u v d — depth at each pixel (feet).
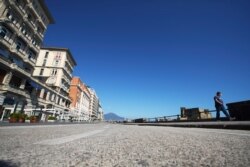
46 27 128.16
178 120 59.72
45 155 4.50
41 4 115.24
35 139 7.69
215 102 34.91
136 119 130.62
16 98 95.30
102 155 4.89
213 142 7.95
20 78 101.45
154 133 14.02
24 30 102.58
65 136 9.77
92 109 396.78
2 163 3.51
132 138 9.77
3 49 86.53
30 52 112.47
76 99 234.58
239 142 7.83
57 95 155.84
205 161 4.36
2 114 62.39
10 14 89.10
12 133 9.96
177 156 4.96
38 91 123.44
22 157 4.15
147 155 5.07
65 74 179.01
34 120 46.47
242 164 4.03
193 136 11.08
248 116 29.78
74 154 4.83
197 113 52.95
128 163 4.09
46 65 164.25
